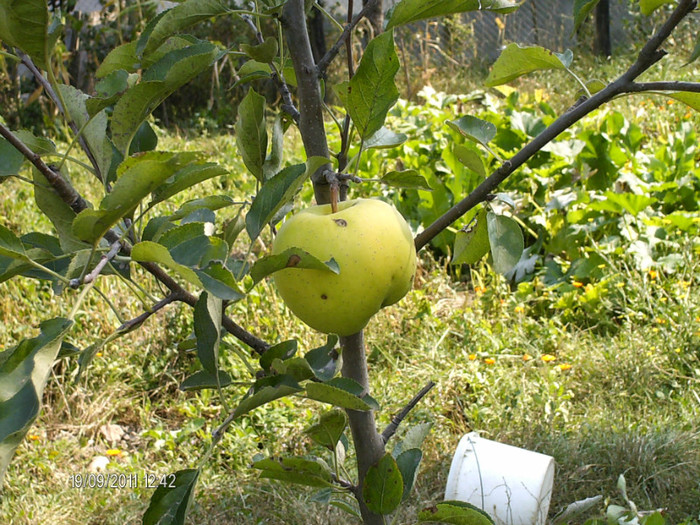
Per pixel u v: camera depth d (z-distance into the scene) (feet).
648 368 12.46
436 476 10.31
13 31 3.32
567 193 17.40
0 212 19.63
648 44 4.17
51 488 10.56
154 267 4.10
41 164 3.66
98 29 31.96
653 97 26.76
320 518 9.26
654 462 9.89
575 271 15.87
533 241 17.81
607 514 7.53
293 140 28.27
